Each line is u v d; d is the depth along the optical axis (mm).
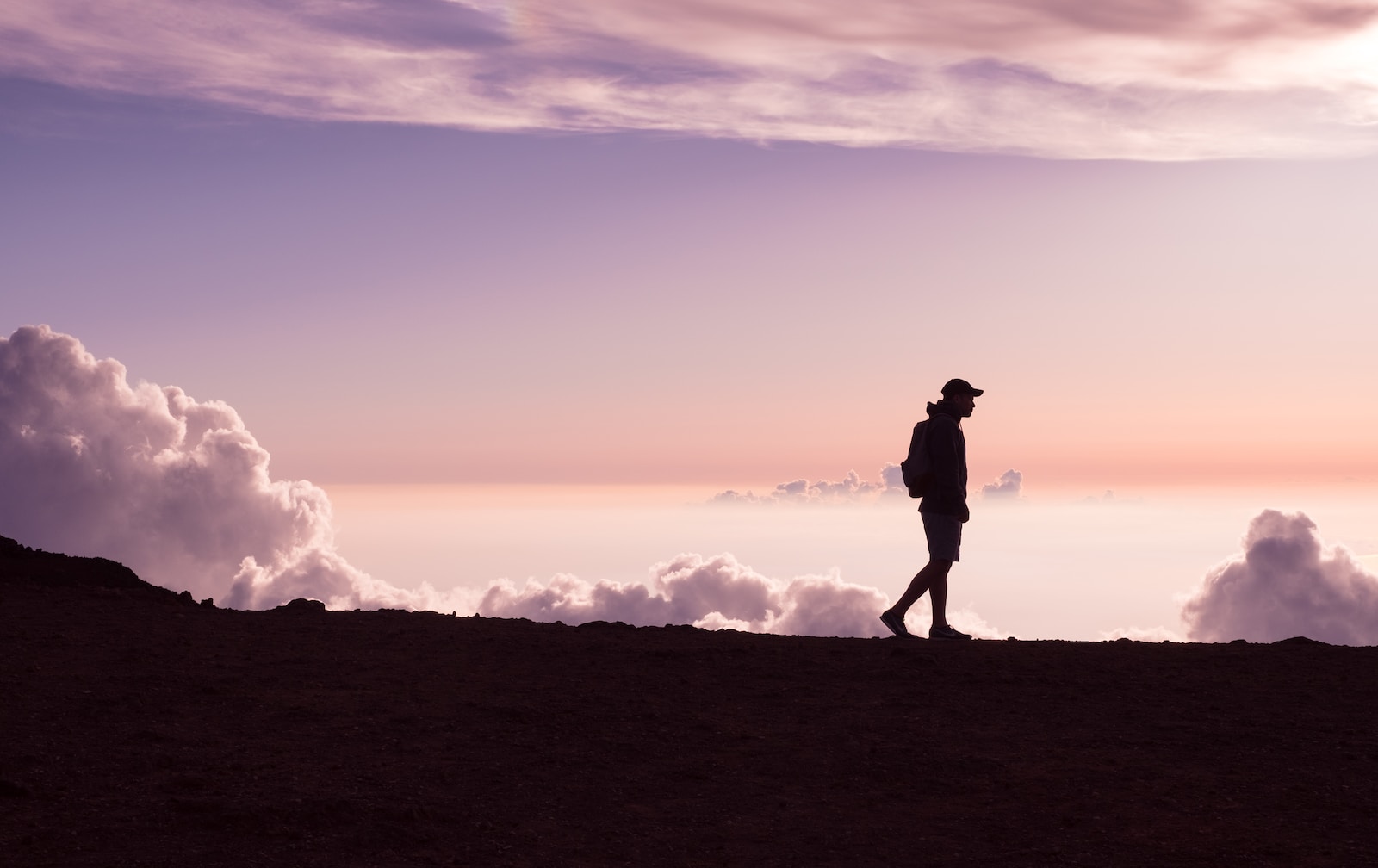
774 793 5090
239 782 5066
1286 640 8719
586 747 5785
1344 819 4582
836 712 6492
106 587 11680
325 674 7316
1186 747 5688
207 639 8477
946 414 10016
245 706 6469
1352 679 7113
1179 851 4285
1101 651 8305
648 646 8414
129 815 4605
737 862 4242
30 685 6766
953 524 9883
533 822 4680
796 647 8422
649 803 4949
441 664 7695
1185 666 7621
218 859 4137
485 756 5594
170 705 6438
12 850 4172
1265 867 4098
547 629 9305
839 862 4242
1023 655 8094
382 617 9883
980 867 4180
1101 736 5910
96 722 6027
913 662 7738
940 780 5250
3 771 5121
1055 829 4578
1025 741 5848
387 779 5172
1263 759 5445
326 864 4145
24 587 10758
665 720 6285
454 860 4227
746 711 6520
